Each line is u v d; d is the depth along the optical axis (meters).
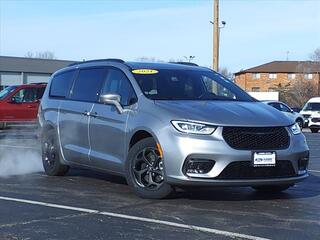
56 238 5.41
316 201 7.36
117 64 8.26
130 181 7.36
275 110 7.45
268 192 7.89
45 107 9.52
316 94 67.94
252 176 6.75
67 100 9.00
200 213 6.50
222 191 7.95
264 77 95.69
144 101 7.39
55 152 9.16
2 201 7.13
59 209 6.67
